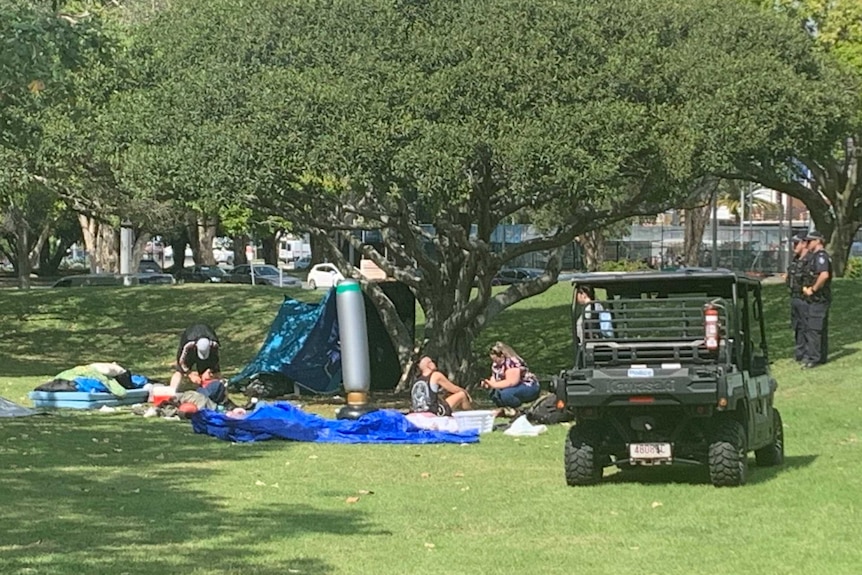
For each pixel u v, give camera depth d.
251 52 20.17
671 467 13.92
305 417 17.20
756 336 14.77
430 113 19.03
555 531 10.39
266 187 19.11
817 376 22.27
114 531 10.21
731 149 20.14
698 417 12.37
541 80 19.09
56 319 35.62
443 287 24.44
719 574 8.69
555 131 18.70
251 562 9.04
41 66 15.77
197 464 14.32
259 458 14.85
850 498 11.62
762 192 105.50
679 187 21.30
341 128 18.53
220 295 37.75
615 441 12.88
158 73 21.34
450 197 19.02
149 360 31.33
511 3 19.89
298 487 12.68
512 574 8.72
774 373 22.97
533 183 19.11
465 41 19.38
